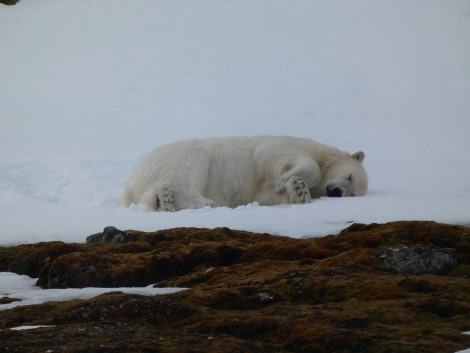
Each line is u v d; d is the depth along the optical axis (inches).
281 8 2610.7
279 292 574.2
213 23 2513.5
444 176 1258.6
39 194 1183.6
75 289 653.3
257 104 1916.8
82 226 894.4
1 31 2487.7
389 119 1779.0
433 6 2596.0
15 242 832.9
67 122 1814.7
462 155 1444.4
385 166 1363.2
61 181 1273.4
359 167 1086.4
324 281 582.9
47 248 772.0
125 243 785.6
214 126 1761.8
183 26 2502.5
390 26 2447.1
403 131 1678.2
